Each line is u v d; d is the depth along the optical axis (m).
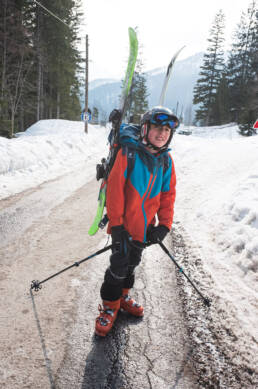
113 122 1.71
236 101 43.31
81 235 3.66
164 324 2.07
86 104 19.09
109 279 1.84
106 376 1.63
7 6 19.73
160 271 2.80
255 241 2.79
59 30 25.88
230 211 3.81
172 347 1.85
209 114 49.09
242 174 5.57
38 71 25.31
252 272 2.55
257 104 27.41
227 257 2.94
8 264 2.87
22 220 4.09
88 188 6.11
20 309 2.19
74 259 3.02
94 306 2.25
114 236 1.71
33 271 2.76
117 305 1.96
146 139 1.57
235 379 1.61
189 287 2.51
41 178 6.88
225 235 3.34
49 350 1.80
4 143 7.78
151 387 1.57
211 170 6.82
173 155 11.05
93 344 1.87
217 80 49.00
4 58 19.77
